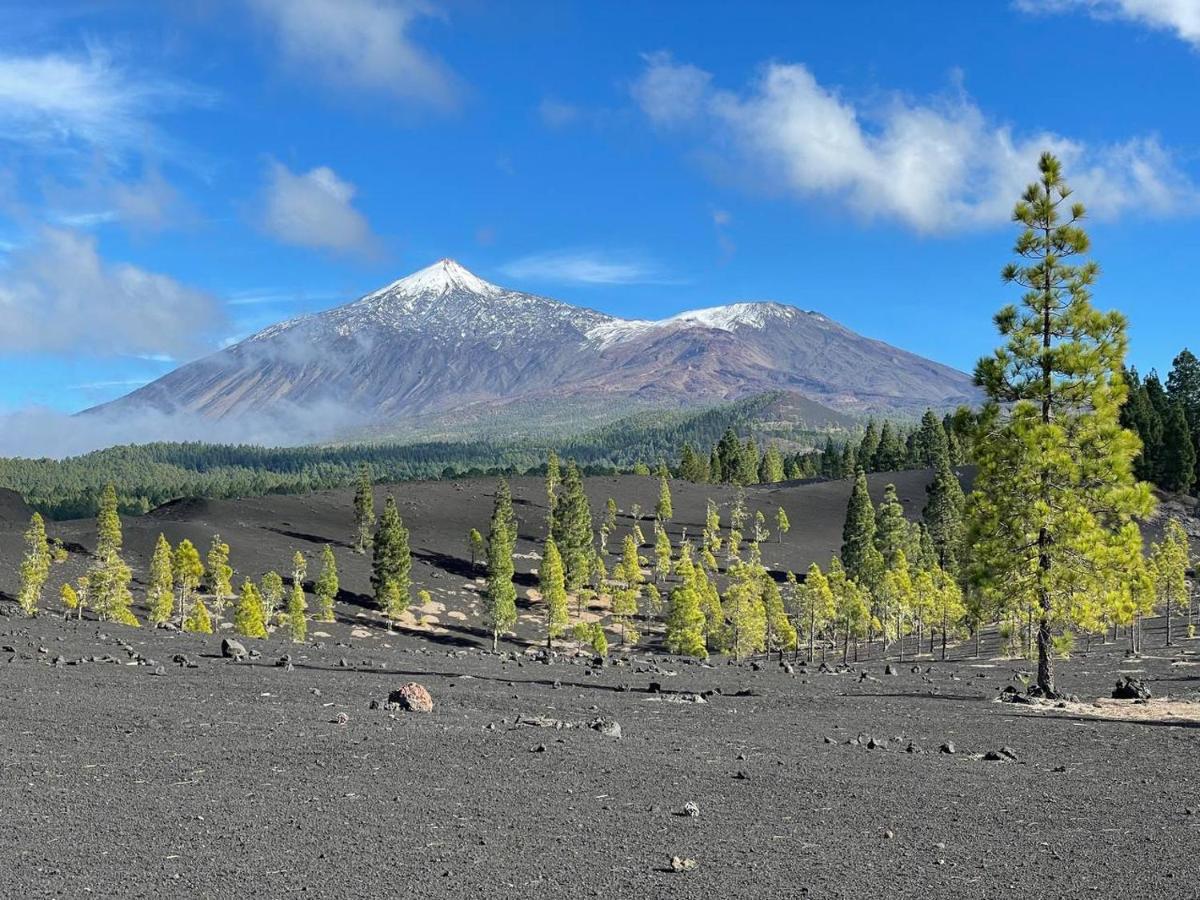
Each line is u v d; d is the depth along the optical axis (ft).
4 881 34.42
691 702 98.27
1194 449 510.58
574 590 469.16
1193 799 52.85
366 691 91.81
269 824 43.37
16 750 57.36
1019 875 38.22
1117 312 109.70
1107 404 108.17
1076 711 94.68
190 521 501.97
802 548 577.84
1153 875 38.22
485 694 95.30
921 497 641.40
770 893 35.45
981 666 189.88
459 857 39.11
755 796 52.21
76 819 43.01
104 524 378.73
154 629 166.71
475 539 507.71
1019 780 58.29
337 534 539.29
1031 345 110.11
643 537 593.01
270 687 90.89
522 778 54.80
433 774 55.11
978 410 113.19
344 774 54.24
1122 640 261.44
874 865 39.40
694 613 321.11
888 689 120.06
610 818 46.37
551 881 36.32
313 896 33.83
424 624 406.62
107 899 32.91
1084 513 103.71
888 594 330.34
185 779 51.85
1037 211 113.80
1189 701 102.47
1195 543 435.53
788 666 162.30
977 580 110.11
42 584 360.07
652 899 34.50
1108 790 55.31
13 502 567.18
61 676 90.68
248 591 306.76
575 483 509.35
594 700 96.12
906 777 58.54
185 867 36.81
